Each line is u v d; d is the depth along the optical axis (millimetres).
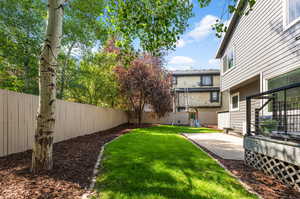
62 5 2875
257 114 3799
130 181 2607
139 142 5766
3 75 6242
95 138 6500
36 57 6883
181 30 3719
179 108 18656
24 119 4035
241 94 8297
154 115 14930
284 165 2721
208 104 18359
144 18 3377
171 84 13922
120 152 4344
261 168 3207
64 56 8336
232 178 2801
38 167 2701
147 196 2172
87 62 9586
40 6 6605
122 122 13992
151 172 2984
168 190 2340
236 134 8148
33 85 7371
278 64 4961
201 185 2510
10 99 3676
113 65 11039
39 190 2180
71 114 6281
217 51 10023
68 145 4945
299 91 4281
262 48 5750
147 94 11703
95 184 2498
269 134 3387
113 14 3518
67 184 2406
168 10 3367
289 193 2346
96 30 7871
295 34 4328
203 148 5242
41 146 2719
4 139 3527
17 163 3074
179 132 9648
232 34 8320
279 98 4949
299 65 4203
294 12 4375
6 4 5945
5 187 2201
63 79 8680
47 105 2744
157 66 12594
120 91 11312
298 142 2635
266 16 5527
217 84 18703
